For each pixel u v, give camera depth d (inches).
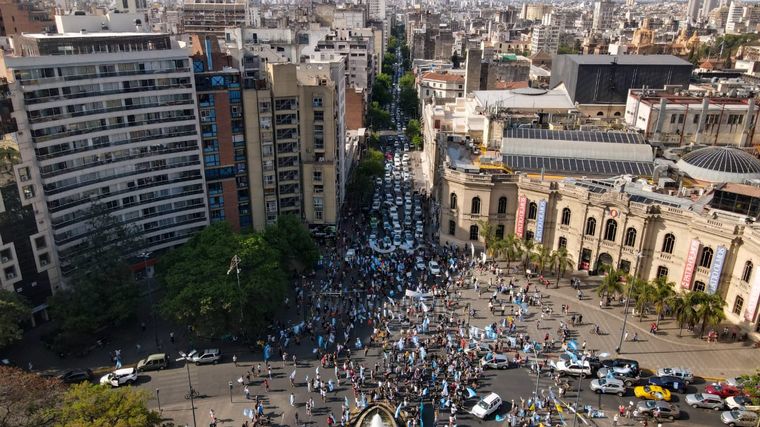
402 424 2999.5
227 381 3430.1
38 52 3956.7
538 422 3024.1
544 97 7047.2
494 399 3144.7
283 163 5044.3
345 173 6540.4
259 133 4854.8
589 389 3331.7
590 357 3467.0
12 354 3730.3
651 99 5910.4
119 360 3582.7
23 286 3937.0
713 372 3437.5
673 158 5251.0
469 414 3127.5
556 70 7819.9
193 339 3727.9
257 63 6087.6
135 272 4539.9
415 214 6023.6
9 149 3705.7
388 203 6289.4
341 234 5516.7
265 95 4749.0
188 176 4682.6
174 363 3614.7
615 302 4222.4
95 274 3804.1
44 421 2534.5
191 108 4527.6
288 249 4414.4
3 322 3420.3
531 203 4815.5
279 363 3595.0
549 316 4042.8
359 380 3371.1
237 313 3619.6
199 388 3366.1
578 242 4626.0
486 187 4857.3
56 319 3801.7
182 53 4382.4
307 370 3526.1
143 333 3969.0
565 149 5147.6
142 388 3358.8
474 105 7101.4
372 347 3735.2
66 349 3695.9
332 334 3759.8
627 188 4480.8
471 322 3971.5
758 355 3570.4
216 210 4928.6
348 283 4566.9
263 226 5157.5
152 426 2689.5
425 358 3550.7
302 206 5251.0
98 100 4114.2
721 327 3828.7
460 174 4921.3
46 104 3850.9
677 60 6978.4
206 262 3865.7
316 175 5113.2
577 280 4453.7
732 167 4623.5
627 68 6761.8
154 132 4436.5
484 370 3499.0
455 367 3432.6
